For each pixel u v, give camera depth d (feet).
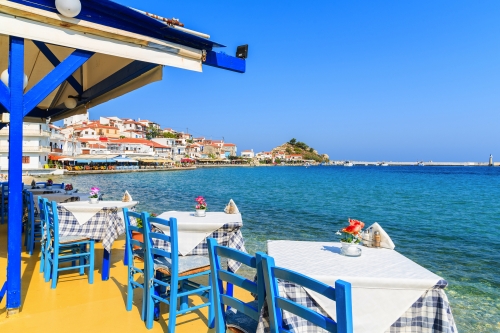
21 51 12.10
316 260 10.19
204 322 13.30
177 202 72.33
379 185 145.07
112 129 305.12
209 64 16.34
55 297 15.15
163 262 12.99
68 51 20.77
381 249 11.69
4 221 32.17
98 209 17.65
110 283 17.19
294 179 190.80
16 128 12.27
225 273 8.27
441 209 68.49
